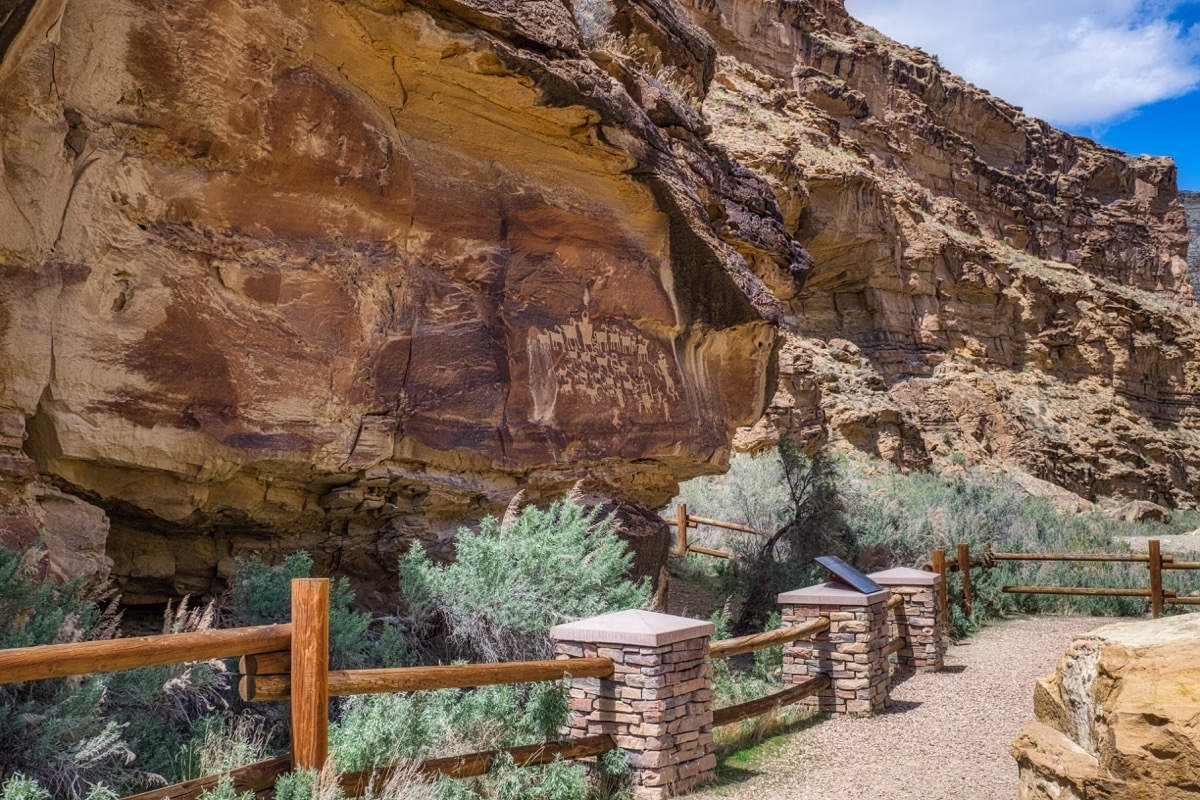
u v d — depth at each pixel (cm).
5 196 584
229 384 682
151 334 649
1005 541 1856
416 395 795
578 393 921
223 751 543
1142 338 4884
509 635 739
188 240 675
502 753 527
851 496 1695
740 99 3512
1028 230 5697
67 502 626
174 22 662
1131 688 331
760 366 1155
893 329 3662
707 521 1416
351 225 770
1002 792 582
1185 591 1549
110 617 705
